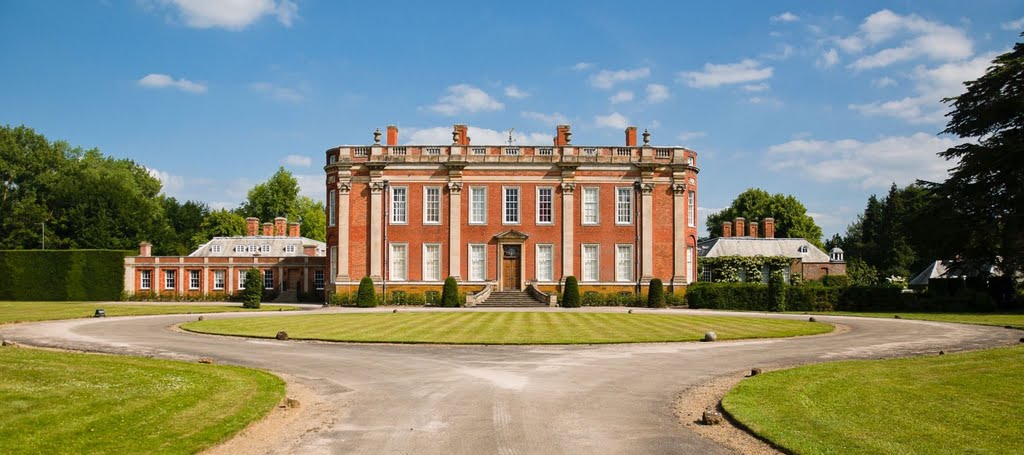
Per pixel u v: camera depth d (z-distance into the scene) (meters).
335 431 13.06
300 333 29.86
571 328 32.81
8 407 13.91
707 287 51.75
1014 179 47.12
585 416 14.33
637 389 17.25
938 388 16.67
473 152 58.91
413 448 11.94
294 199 111.62
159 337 28.72
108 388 15.99
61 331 31.23
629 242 58.72
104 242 87.00
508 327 33.31
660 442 12.37
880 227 105.25
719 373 19.69
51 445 11.42
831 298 49.25
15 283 67.62
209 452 11.62
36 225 85.94
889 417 13.73
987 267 56.50
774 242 77.50
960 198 48.56
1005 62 48.28
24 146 91.31
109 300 67.25
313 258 68.25
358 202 58.91
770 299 48.78
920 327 34.00
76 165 94.31
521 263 58.47
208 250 76.88
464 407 15.14
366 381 18.34
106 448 11.38
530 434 12.87
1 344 25.05
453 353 23.92
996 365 20.22
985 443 11.94
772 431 12.64
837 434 12.44
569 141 60.03
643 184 58.62
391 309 51.03
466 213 58.75
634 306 56.66
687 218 60.25
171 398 15.04
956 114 50.50
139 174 109.88
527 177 58.94
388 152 58.94
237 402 14.90
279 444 12.18
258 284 52.62
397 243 58.47
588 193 59.00
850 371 19.08
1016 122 48.44
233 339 28.08
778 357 22.92
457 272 58.25
